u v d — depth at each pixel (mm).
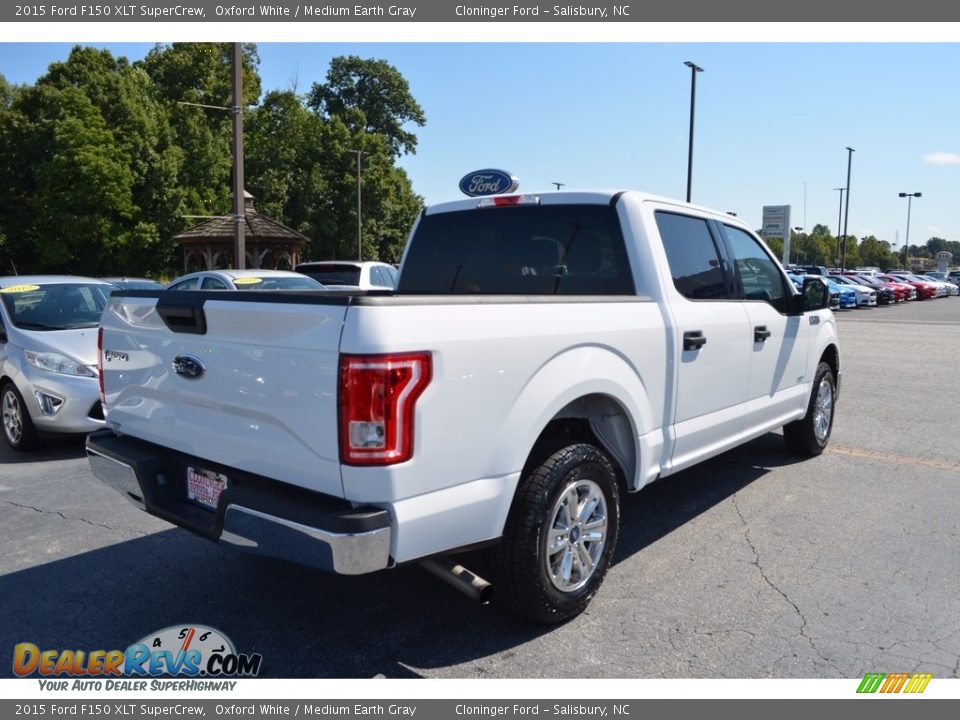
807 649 3459
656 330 4078
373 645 3553
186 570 4418
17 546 4812
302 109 56938
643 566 4367
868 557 4477
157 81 53938
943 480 6035
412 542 2930
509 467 3230
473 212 4984
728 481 6012
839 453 6891
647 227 4336
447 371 2945
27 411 7031
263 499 3027
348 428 2783
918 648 3463
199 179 49625
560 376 3434
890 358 14164
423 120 67938
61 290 8219
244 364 3139
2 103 54469
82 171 43719
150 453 3752
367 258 56844
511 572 3387
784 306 5719
